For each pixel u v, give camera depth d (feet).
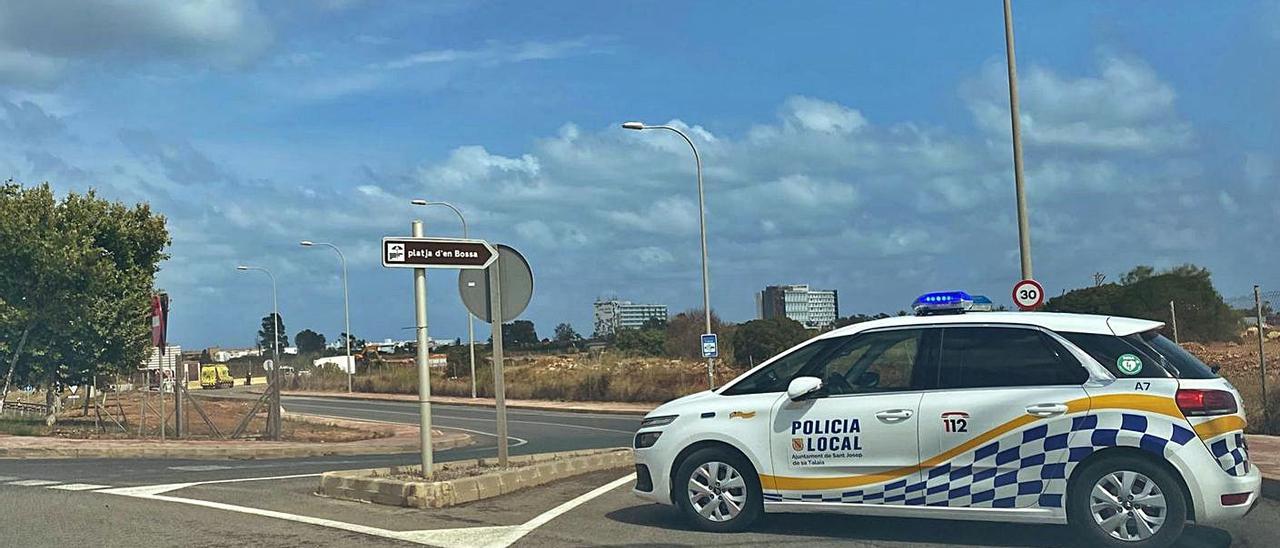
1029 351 26.30
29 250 83.05
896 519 30.04
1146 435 24.56
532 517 31.55
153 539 28.53
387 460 62.23
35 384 89.04
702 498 28.68
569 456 46.52
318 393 199.00
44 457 60.34
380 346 366.02
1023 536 27.37
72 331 84.84
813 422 27.48
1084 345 25.88
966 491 25.96
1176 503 24.39
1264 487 34.78
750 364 160.86
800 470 27.53
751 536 27.91
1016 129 63.57
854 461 26.96
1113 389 25.13
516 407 140.97
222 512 32.94
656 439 29.35
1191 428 24.47
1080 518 25.07
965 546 26.43
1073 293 132.05
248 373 268.62
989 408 25.84
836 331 28.58
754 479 28.22
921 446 26.35
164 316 69.56
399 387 194.29
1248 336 132.57
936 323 27.43
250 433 86.79
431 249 37.11
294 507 33.88
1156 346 25.96
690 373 147.84
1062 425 25.26
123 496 37.01
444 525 30.27
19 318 82.89
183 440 73.10
